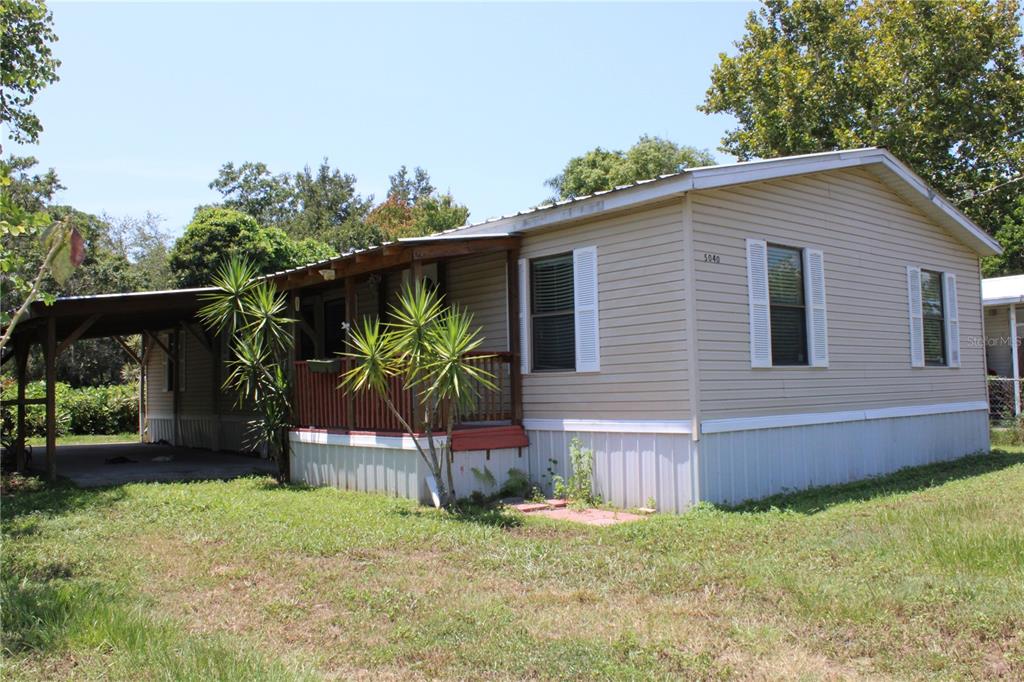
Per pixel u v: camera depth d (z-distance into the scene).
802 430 10.15
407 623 5.04
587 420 9.83
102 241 42.84
